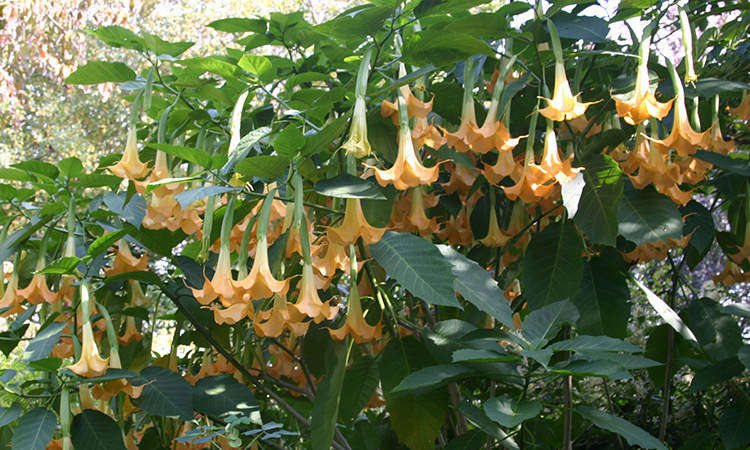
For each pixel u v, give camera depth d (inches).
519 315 114.9
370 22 72.8
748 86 83.2
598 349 61.2
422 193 96.5
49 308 94.0
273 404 144.0
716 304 97.1
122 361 99.7
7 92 306.8
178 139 98.5
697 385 84.2
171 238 93.0
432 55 73.6
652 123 80.7
